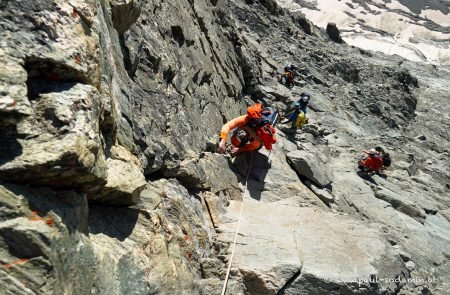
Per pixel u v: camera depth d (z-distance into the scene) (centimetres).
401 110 3034
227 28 1405
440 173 2100
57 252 329
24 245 313
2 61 320
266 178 1001
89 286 374
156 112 699
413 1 14562
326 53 3148
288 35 3023
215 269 632
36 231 319
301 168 1121
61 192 364
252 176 994
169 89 788
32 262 313
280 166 1071
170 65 791
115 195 467
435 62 11419
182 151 745
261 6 3159
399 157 1933
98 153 393
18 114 312
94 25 434
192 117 852
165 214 611
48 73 360
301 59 2720
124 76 616
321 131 1644
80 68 375
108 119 460
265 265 668
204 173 779
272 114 1010
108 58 490
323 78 2664
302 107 1416
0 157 318
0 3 341
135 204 511
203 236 683
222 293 576
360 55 4047
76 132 349
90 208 464
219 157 900
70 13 388
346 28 12506
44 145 333
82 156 350
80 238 368
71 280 346
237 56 1420
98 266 396
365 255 767
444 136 3095
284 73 2105
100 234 448
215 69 1122
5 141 323
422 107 3491
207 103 970
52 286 319
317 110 2147
